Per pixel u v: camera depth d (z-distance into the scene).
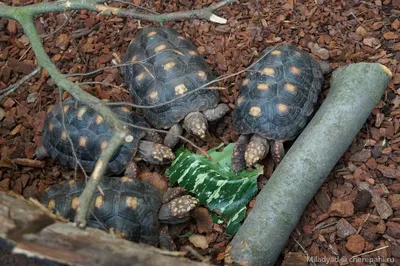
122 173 1.68
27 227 1.22
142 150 1.67
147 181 1.66
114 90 1.83
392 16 1.86
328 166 1.55
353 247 1.53
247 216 1.55
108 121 1.32
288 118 1.63
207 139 1.71
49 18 1.96
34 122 1.79
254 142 1.64
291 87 1.64
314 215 1.60
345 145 1.58
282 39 1.86
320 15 1.88
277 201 1.50
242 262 1.46
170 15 1.45
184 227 1.61
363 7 1.88
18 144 1.75
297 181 1.52
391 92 1.73
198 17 1.44
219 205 1.62
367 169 1.64
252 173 1.64
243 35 1.87
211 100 1.69
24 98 1.83
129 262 1.18
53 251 1.18
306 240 1.57
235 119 1.68
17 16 1.52
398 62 1.78
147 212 1.55
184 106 1.67
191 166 1.66
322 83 1.73
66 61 1.89
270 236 1.48
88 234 1.22
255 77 1.69
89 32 1.92
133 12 1.47
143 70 1.72
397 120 1.69
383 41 1.82
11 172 1.71
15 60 1.87
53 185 1.66
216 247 1.58
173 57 1.72
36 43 1.49
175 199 1.58
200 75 1.70
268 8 1.91
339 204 1.58
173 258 1.20
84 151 1.66
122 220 1.52
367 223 1.56
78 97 1.37
